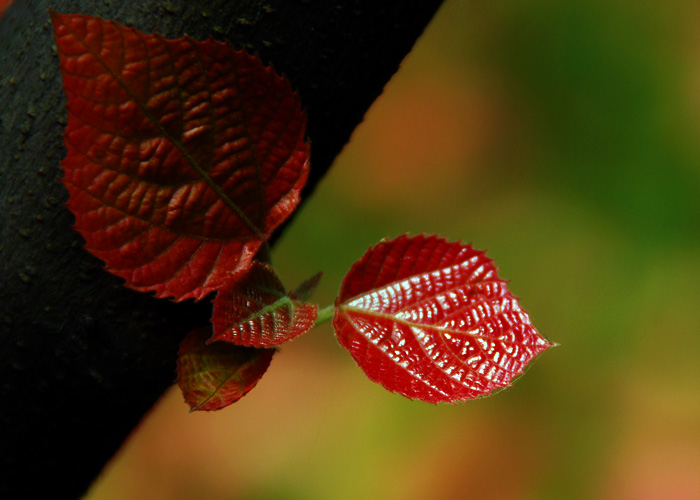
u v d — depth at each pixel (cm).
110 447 54
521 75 180
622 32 176
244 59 51
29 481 54
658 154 165
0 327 53
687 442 146
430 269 52
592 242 162
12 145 53
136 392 54
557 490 146
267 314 52
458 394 52
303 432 151
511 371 52
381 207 171
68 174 50
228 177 51
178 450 150
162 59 50
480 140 178
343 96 53
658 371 153
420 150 177
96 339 53
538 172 172
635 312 156
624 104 171
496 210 170
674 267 157
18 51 53
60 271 53
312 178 54
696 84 169
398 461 147
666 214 161
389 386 52
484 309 52
